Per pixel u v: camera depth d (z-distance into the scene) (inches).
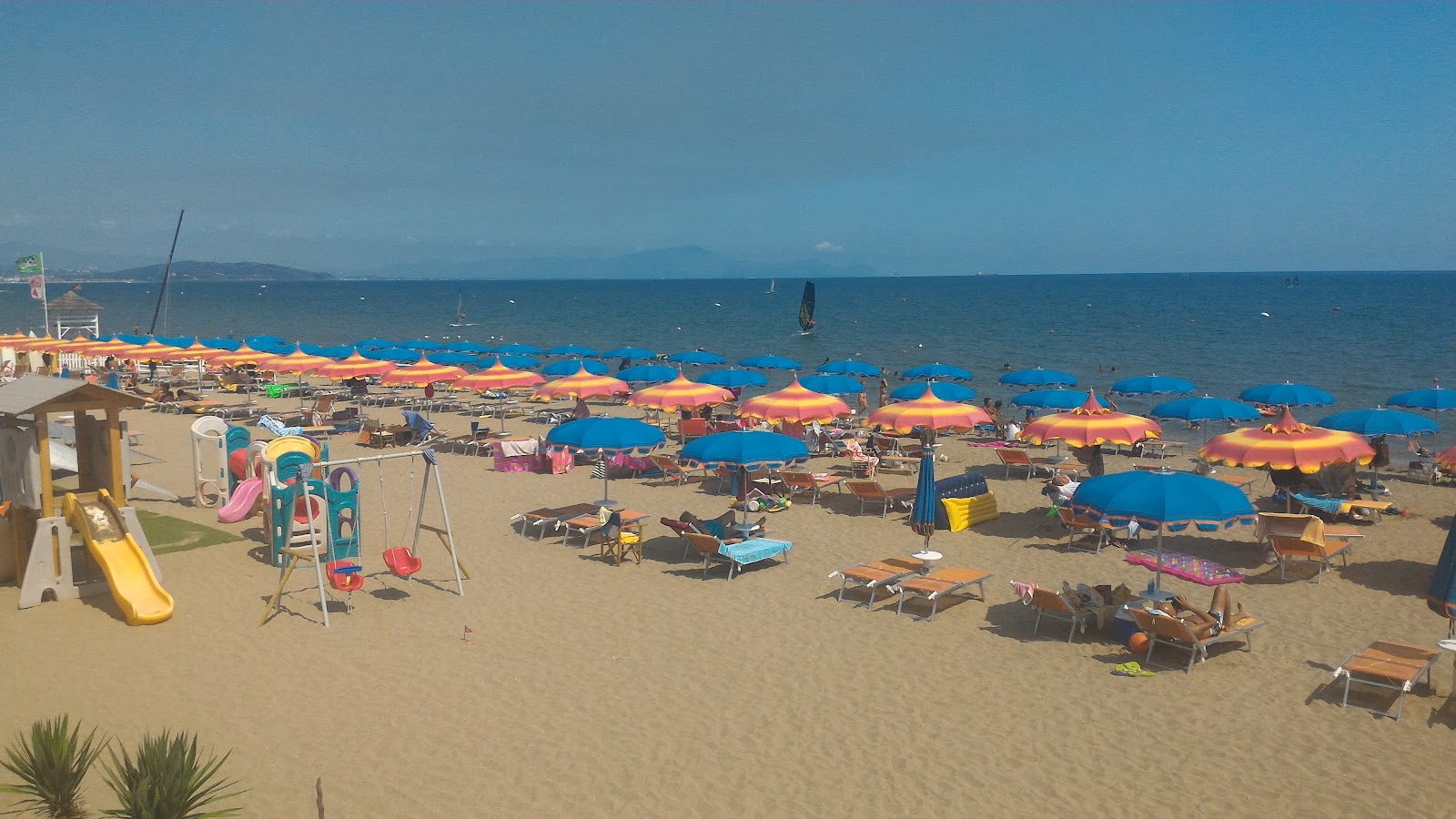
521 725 377.4
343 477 619.8
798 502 779.4
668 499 784.9
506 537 660.1
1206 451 645.3
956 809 318.3
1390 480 870.4
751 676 426.9
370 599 526.0
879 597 538.0
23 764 308.2
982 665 440.5
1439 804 320.5
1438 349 2265.0
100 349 1520.7
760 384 1149.7
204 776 298.2
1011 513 737.0
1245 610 516.1
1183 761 351.3
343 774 339.3
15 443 524.7
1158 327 3211.1
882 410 806.5
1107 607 480.4
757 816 313.9
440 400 1423.5
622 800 323.6
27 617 485.7
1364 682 395.2
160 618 479.8
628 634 477.4
